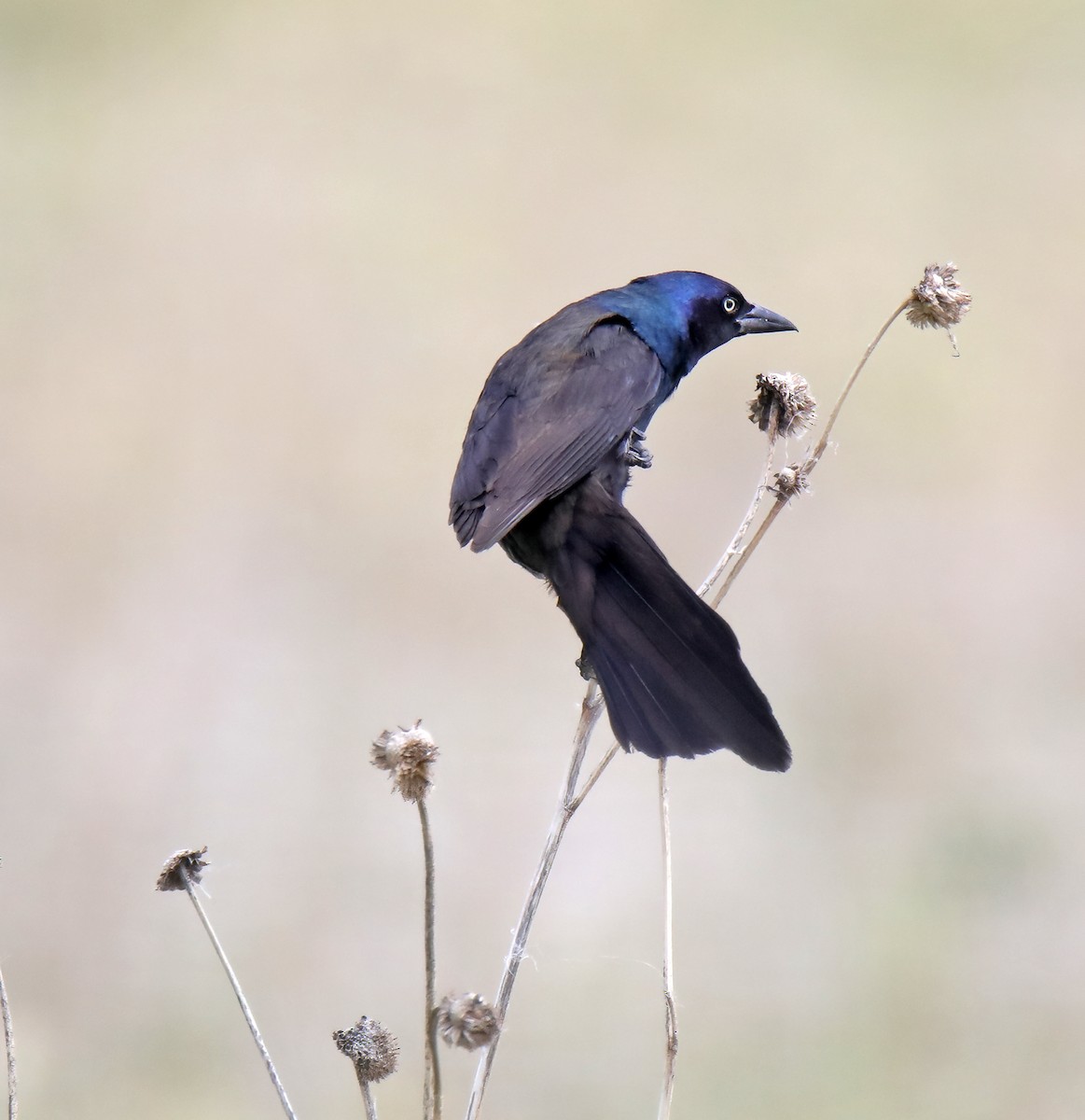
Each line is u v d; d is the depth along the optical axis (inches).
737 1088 374.0
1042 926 418.0
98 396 729.0
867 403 732.7
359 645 569.3
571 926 428.8
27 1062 383.2
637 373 278.1
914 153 963.3
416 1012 398.9
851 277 817.5
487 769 498.0
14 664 553.6
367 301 813.2
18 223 891.4
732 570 243.9
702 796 479.5
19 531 633.6
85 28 1137.4
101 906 435.2
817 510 654.5
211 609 588.7
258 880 446.0
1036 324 786.2
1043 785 475.5
